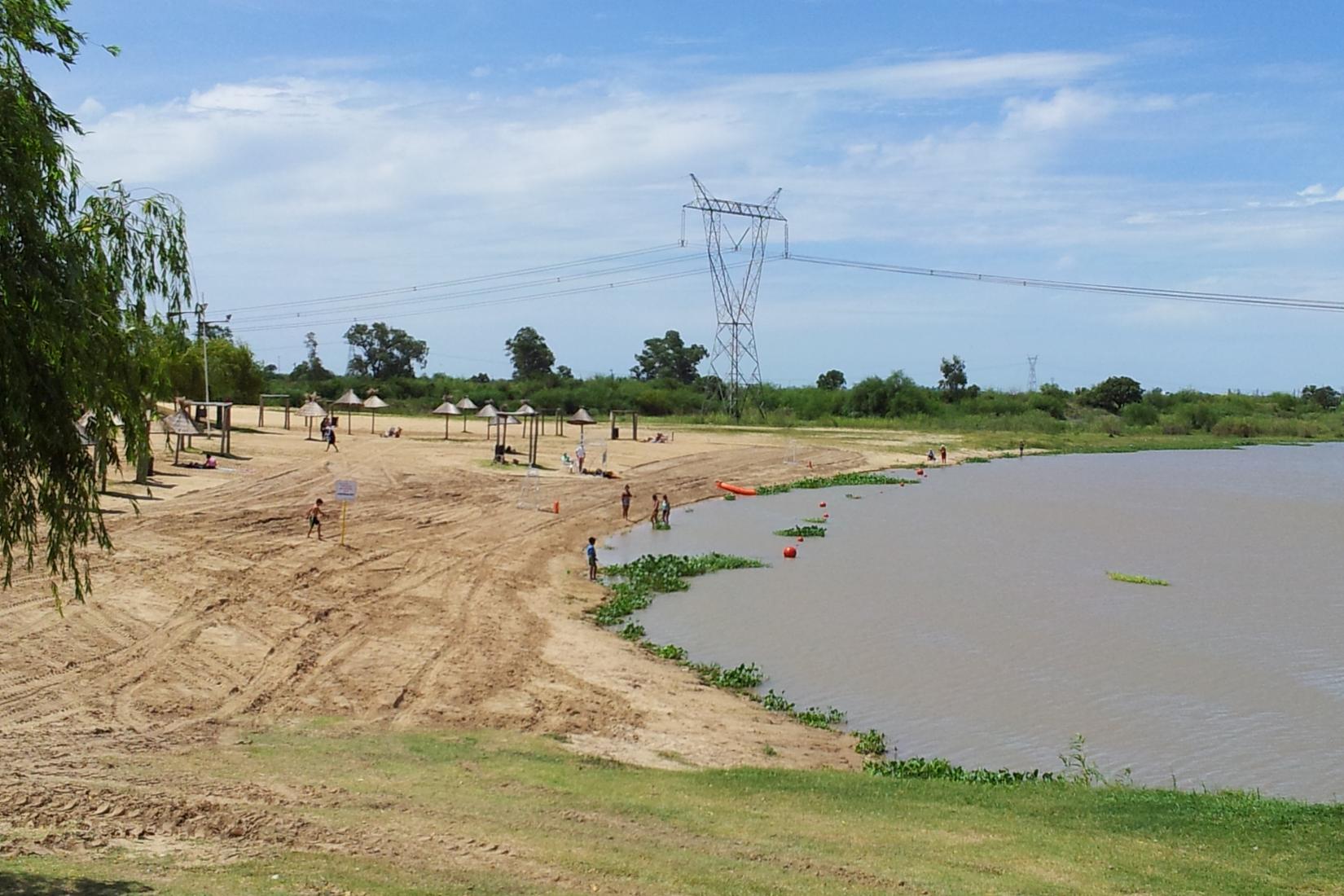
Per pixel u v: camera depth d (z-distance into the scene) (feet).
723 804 60.03
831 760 77.61
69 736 65.46
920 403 555.69
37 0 38.78
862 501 245.24
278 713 76.33
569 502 209.77
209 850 45.03
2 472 37.68
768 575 150.10
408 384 559.38
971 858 51.03
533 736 75.46
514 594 126.62
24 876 39.34
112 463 43.52
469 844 48.55
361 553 141.49
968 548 180.55
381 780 59.26
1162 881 47.75
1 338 36.01
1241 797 65.57
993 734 85.97
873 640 114.52
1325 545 193.26
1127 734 86.89
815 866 48.73
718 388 547.49
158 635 93.71
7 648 85.51
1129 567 166.61
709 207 458.50
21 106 37.60
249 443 260.21
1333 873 48.75
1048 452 418.72
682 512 215.51
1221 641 118.52
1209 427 577.84
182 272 46.60
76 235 40.73
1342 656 112.88
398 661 93.71
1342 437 556.92
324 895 40.01
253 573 122.62
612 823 54.13
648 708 86.17
